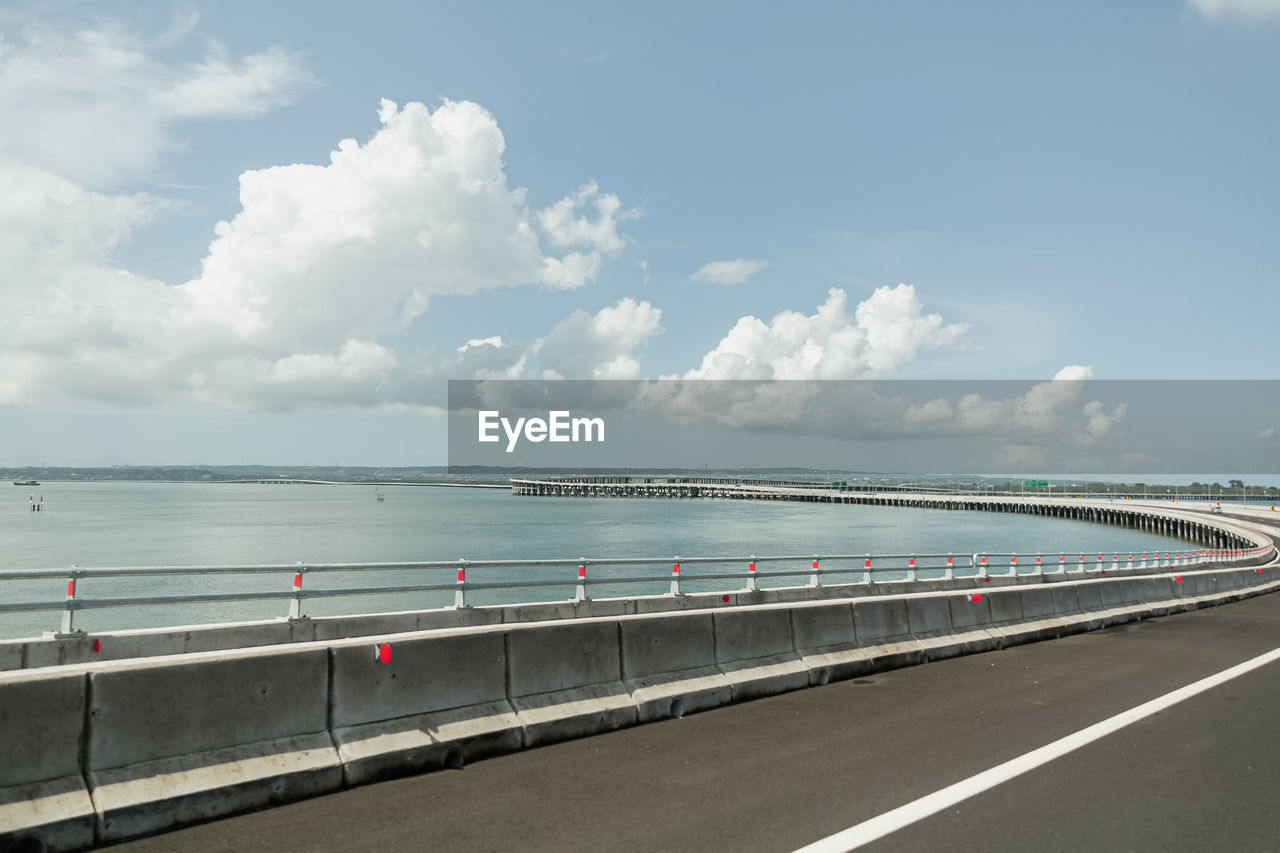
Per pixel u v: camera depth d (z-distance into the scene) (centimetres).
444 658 780
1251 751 826
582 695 889
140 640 1327
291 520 11800
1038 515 18175
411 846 564
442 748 746
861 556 2578
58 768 562
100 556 6331
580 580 1953
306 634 1510
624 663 947
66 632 1262
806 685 1162
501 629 834
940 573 5544
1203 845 581
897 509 19400
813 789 696
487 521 11788
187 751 617
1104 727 927
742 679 1070
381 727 722
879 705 1044
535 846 567
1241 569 3072
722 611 1090
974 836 593
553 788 693
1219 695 1118
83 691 579
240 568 1415
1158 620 2161
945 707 1034
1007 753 814
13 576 1198
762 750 820
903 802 666
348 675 712
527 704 838
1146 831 606
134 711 599
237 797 621
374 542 7775
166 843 565
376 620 1608
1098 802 669
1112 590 2116
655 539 8250
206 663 636
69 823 547
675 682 990
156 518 12219
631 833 593
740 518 13438
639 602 2062
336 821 609
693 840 581
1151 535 12400
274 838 575
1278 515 11362
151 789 588
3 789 539
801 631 1205
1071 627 1834
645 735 878
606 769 749
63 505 17512
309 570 1515
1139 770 759
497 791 683
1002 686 1181
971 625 1570
